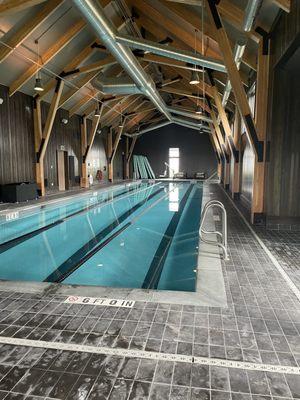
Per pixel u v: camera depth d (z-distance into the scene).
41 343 2.10
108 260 5.21
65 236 6.80
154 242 6.30
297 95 5.68
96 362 1.90
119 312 2.51
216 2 5.54
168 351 2.00
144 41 6.49
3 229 7.36
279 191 5.75
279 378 1.77
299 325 2.33
